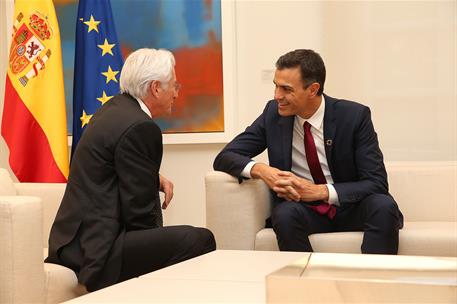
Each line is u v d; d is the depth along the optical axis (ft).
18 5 11.32
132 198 7.14
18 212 6.36
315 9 12.38
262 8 12.63
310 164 9.04
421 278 3.59
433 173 9.87
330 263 4.07
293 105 8.73
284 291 3.63
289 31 12.52
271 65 12.63
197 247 7.21
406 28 11.91
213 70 12.80
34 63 11.19
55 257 7.25
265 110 9.59
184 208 13.10
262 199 9.03
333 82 12.33
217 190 8.85
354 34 12.18
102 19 11.69
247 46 12.74
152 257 7.12
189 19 12.86
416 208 9.87
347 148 8.88
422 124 11.91
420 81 11.88
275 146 9.19
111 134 7.22
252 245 8.79
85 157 7.30
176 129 12.98
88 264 6.89
